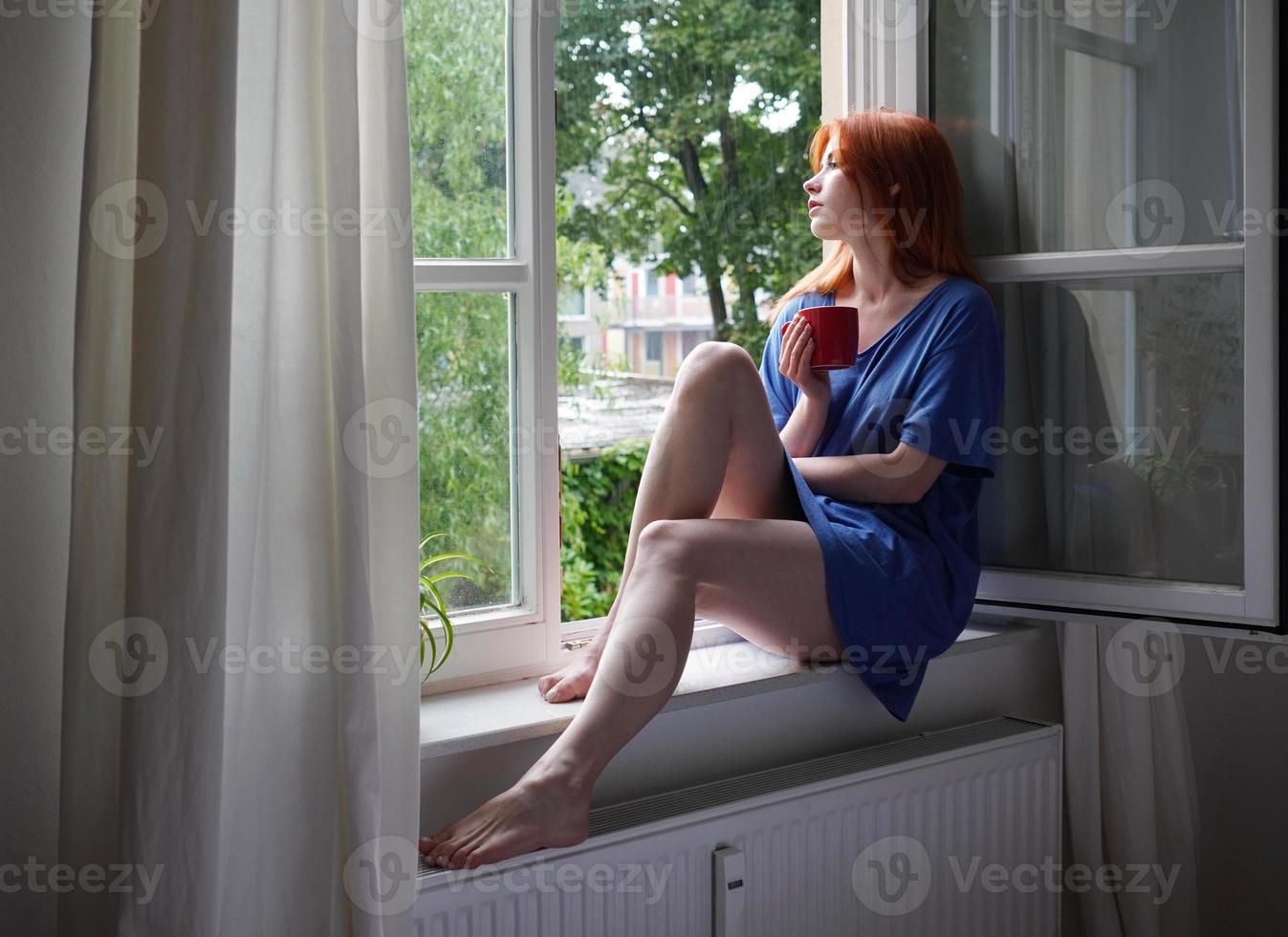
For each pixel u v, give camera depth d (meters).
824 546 1.65
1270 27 1.67
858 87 2.10
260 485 1.20
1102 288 1.89
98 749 1.16
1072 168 1.90
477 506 1.65
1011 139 1.96
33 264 1.20
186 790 1.10
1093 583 1.89
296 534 1.23
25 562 1.21
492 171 1.63
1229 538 1.80
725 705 1.68
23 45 1.18
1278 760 2.17
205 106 1.10
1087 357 1.91
